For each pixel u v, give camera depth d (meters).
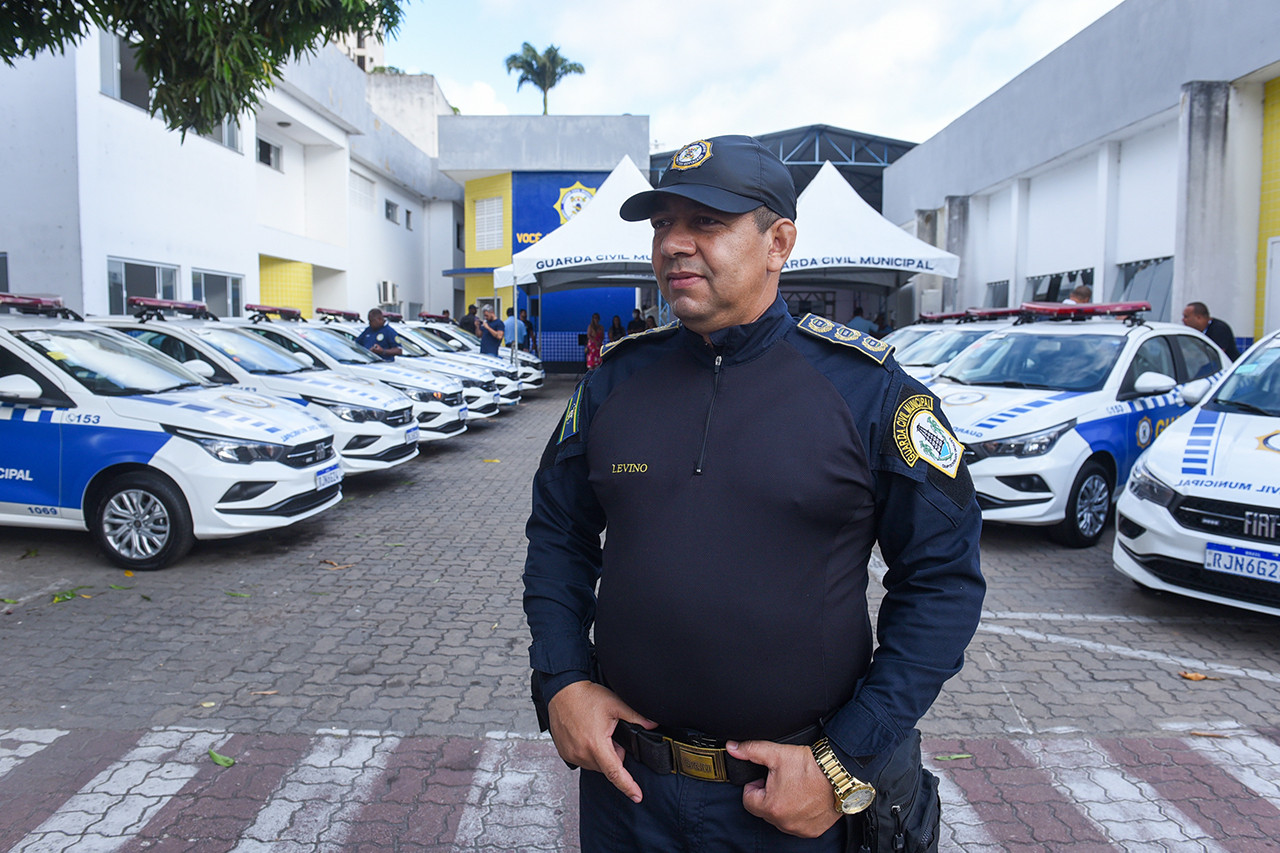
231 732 3.41
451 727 3.47
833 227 11.68
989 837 2.76
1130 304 7.48
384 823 2.80
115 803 2.89
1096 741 3.39
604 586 1.50
